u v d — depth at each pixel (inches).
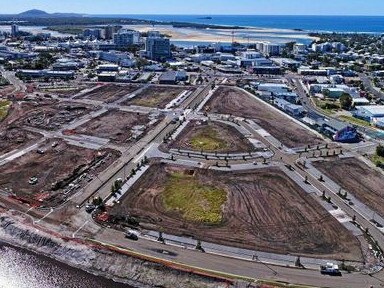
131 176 3474.4
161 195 3174.2
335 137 4434.1
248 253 2477.9
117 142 4296.3
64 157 3882.9
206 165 3730.3
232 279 2225.6
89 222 2775.6
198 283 2219.5
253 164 3767.2
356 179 3518.7
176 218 2856.8
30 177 3467.0
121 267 2346.2
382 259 2436.0
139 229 2704.2
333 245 2576.3
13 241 2600.9
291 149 4153.5
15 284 2209.6
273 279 2241.6
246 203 3075.8
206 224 2787.9
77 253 2452.0
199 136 4488.2
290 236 2667.3
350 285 2212.1
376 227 2783.0
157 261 2358.5
